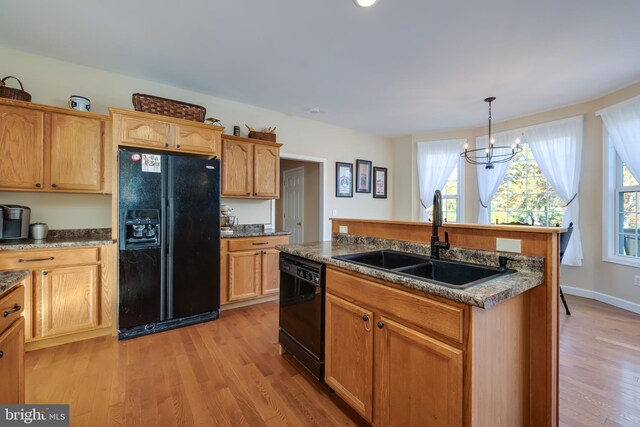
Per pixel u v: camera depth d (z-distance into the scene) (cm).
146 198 258
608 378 196
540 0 188
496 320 117
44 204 267
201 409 165
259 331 270
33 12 204
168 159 268
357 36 230
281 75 300
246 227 382
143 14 206
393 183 563
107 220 293
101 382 188
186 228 277
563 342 249
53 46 249
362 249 212
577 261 374
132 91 306
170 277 269
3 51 252
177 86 329
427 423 119
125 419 156
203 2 193
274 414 162
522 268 140
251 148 353
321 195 473
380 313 141
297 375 200
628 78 305
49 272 228
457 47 245
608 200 351
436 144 516
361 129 505
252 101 373
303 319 198
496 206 469
